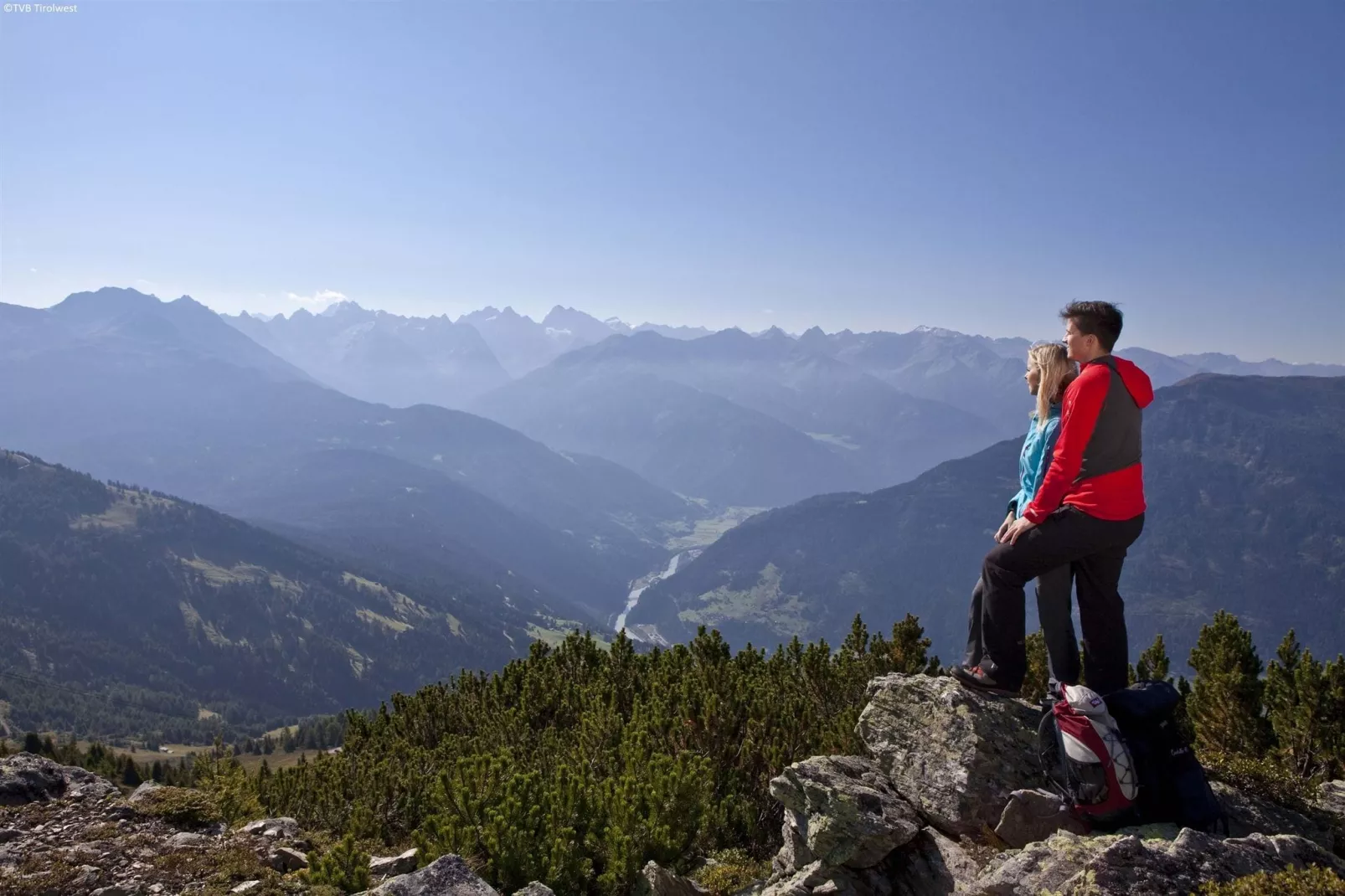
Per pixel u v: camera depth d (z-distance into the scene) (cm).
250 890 404
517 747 645
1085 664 398
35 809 478
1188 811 346
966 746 384
